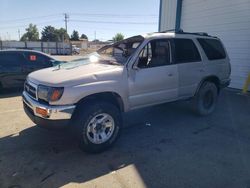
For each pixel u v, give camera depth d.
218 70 5.85
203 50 5.50
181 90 5.04
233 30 9.23
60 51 48.78
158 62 4.57
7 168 3.35
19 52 8.12
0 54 7.80
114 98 4.09
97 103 3.73
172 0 11.91
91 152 3.80
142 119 5.60
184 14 11.49
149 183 3.07
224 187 3.00
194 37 5.40
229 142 4.35
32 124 5.07
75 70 3.92
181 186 3.01
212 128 5.05
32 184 3.00
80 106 3.68
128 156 3.77
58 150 3.92
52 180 3.09
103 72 3.84
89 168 3.40
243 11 8.76
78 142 3.67
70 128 3.64
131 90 4.16
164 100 4.77
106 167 3.44
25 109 4.07
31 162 3.53
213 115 5.99
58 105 3.45
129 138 4.48
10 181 3.05
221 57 6.02
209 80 5.83
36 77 3.89
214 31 10.03
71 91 3.47
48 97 3.46
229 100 7.66
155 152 3.92
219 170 3.39
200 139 4.47
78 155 3.76
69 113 3.48
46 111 3.43
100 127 3.81
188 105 5.88
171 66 4.74
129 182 3.09
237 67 9.30
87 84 3.61
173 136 4.59
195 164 3.55
